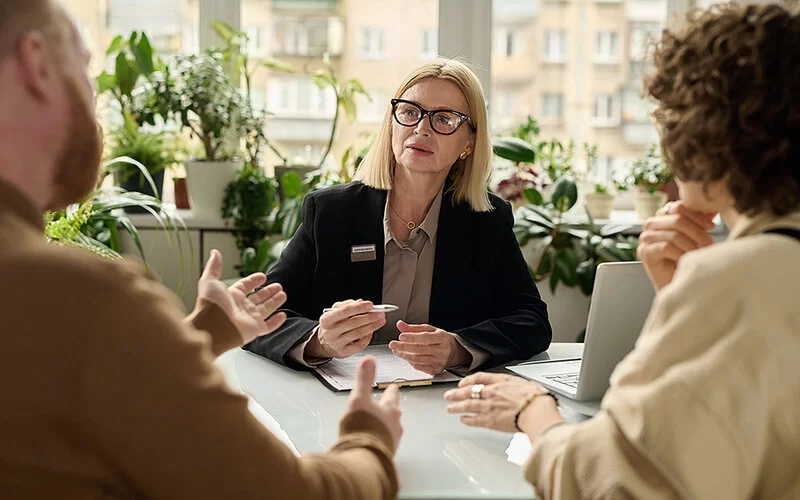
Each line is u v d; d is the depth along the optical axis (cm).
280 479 83
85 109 88
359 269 206
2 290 76
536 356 195
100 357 76
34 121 84
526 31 383
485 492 112
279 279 206
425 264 209
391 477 99
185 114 332
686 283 96
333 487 89
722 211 108
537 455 107
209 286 128
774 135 97
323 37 374
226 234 345
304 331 177
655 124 112
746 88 98
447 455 126
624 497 94
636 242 354
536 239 353
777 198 98
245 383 165
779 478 92
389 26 375
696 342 93
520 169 374
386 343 204
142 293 80
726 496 89
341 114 377
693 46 104
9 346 75
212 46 370
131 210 338
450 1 371
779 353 90
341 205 210
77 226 253
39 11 85
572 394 153
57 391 75
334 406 150
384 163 211
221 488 79
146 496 81
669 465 90
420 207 210
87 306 76
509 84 386
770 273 92
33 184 85
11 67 82
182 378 79
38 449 76
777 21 100
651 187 368
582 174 388
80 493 78
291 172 336
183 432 78
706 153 101
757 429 89
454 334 176
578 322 350
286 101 376
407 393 159
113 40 347
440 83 206
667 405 91
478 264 210
